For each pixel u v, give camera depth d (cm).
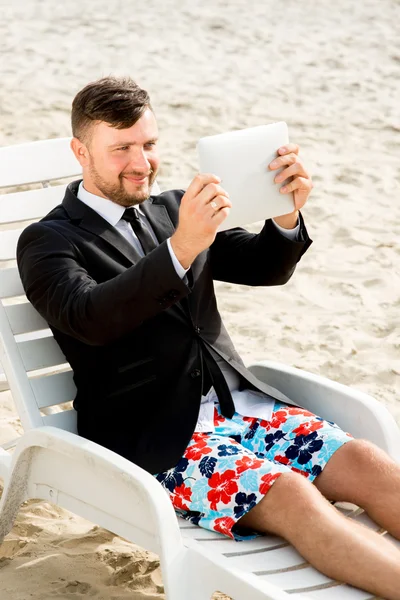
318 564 240
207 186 250
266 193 282
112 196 290
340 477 268
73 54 1092
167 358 285
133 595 285
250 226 650
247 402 297
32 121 844
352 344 496
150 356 285
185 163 767
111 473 254
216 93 970
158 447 273
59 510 344
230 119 894
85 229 289
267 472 254
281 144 282
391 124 897
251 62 1093
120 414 284
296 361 476
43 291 277
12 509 299
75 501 279
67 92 941
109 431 284
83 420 292
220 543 255
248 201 279
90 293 263
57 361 314
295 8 1349
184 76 1027
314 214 684
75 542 318
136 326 263
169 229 310
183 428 275
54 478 284
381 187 746
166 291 256
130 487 250
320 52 1138
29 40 1147
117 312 258
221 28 1242
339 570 237
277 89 995
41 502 348
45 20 1251
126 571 297
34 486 293
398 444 288
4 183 346
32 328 314
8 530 304
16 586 291
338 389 301
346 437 275
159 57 1101
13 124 834
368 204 711
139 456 274
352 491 266
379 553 235
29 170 350
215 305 306
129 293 256
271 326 515
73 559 307
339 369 468
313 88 1003
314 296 557
